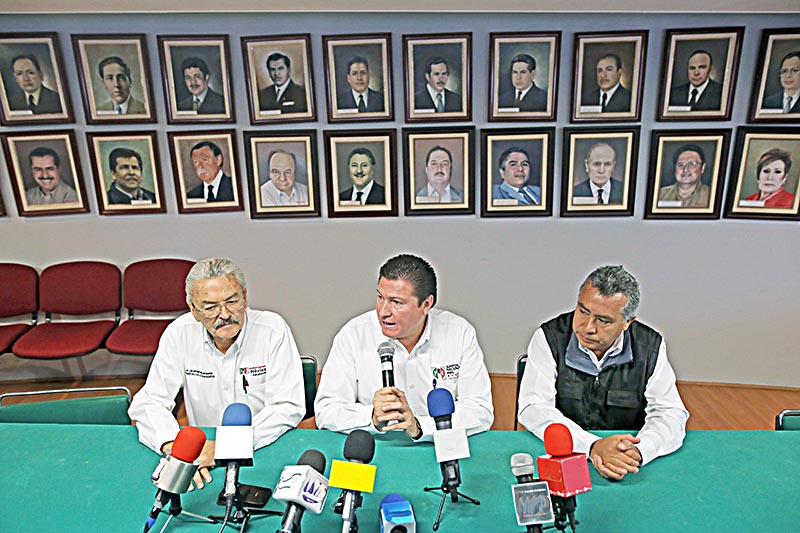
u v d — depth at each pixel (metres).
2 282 3.28
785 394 3.38
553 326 1.69
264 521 1.16
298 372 1.74
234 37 3.16
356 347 1.73
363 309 3.58
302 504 0.94
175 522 1.16
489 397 1.69
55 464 1.37
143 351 2.96
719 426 3.04
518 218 3.37
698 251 3.31
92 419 1.71
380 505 1.16
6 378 3.58
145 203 3.38
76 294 3.32
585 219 3.33
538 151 3.22
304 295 3.57
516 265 3.45
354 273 3.52
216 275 1.50
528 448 1.44
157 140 3.29
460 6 2.93
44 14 3.07
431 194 3.34
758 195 3.16
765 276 3.29
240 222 3.44
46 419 1.69
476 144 3.27
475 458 1.39
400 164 3.32
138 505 1.21
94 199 3.38
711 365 3.48
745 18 2.96
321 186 3.38
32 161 3.27
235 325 1.55
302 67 3.17
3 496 1.24
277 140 3.28
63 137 3.25
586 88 3.12
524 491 0.96
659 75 3.08
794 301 3.30
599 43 3.04
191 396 1.78
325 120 3.28
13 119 3.21
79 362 3.59
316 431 1.55
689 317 3.42
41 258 3.44
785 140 3.05
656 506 1.19
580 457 1.01
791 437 1.47
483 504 1.20
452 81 3.16
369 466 0.99
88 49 3.12
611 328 1.43
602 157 3.20
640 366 1.61
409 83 3.17
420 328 1.69
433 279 1.52
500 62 3.12
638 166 3.22
